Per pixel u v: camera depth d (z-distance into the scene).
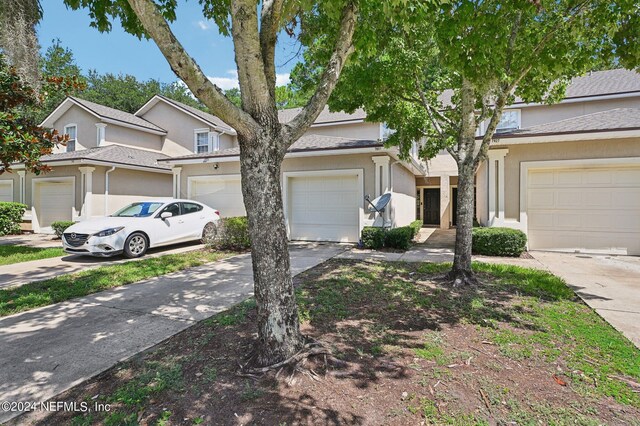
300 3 3.22
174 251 9.05
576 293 4.82
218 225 9.28
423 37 5.33
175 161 11.77
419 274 5.98
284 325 2.71
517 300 4.45
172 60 2.27
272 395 2.33
